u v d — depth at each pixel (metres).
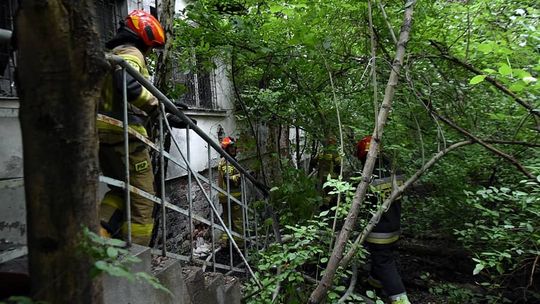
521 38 3.56
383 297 4.54
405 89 4.11
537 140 3.93
